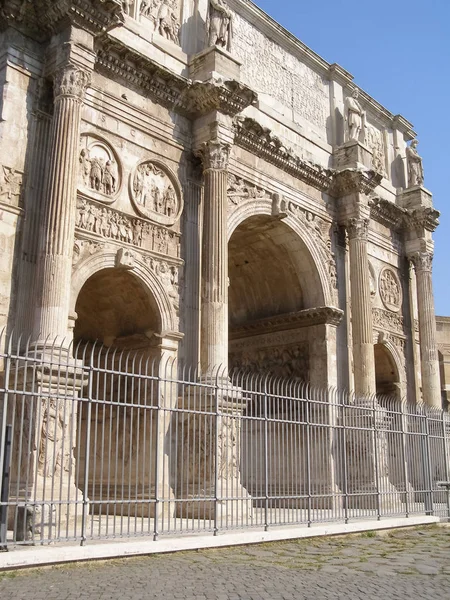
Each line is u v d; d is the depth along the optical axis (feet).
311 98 107.65
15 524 41.32
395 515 75.97
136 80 76.48
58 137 63.77
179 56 82.69
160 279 74.79
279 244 100.37
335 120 110.32
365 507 85.97
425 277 120.26
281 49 103.76
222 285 76.43
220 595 33.81
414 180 124.98
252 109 94.32
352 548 54.39
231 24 86.89
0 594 32.42
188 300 77.71
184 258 78.43
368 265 103.91
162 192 77.87
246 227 98.22
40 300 59.67
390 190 122.72
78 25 66.54
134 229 73.51
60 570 39.47
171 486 70.54
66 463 56.03
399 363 116.06
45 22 67.10
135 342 75.92
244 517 67.51
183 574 39.55
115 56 73.61
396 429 84.17
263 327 104.99
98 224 69.87
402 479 83.76
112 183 72.18
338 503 86.89
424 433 83.71
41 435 54.34
